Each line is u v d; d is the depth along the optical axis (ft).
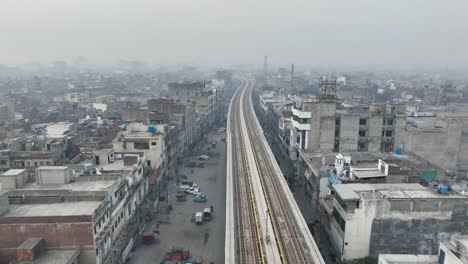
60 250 163.22
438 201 191.01
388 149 350.64
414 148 340.80
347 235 194.80
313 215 280.51
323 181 260.01
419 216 192.34
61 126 383.24
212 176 385.91
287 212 237.66
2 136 367.25
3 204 170.40
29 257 152.56
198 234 254.27
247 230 211.61
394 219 192.95
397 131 342.44
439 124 370.94
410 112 517.55
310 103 335.47
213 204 308.60
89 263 165.99
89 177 215.92
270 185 289.94
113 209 196.03
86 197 185.98
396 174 230.89
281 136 472.03
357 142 343.46
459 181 311.27
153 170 295.48
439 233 193.67
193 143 518.37
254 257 181.68
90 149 321.93
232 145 418.92
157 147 307.99
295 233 208.64
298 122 345.92
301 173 340.59
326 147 342.23
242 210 240.12
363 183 225.56
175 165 406.62
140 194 260.42
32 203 184.65
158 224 269.23
